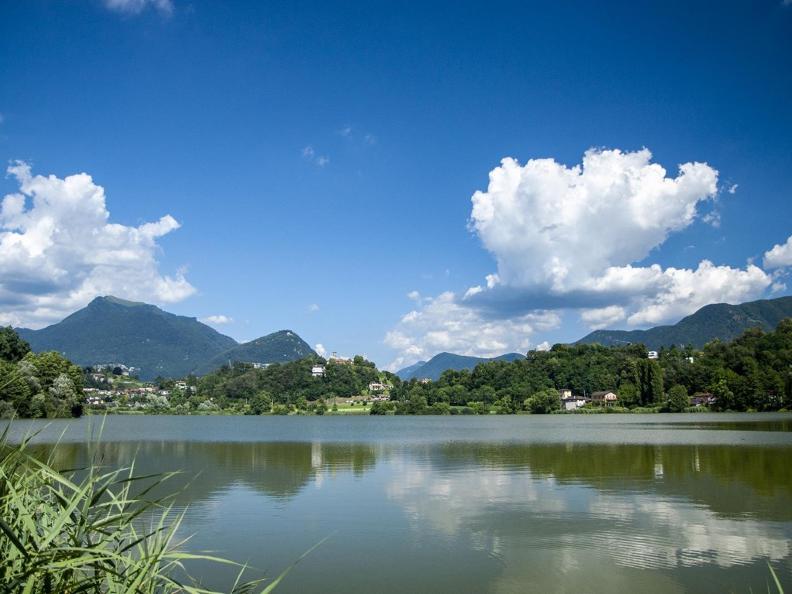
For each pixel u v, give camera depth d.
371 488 32.50
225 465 43.47
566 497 29.39
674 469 39.53
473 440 69.88
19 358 110.25
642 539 21.53
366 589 16.86
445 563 19.12
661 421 115.88
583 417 153.50
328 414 197.50
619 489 31.61
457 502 28.28
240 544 21.12
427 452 53.78
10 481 5.83
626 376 194.12
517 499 28.97
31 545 5.62
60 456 42.47
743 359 165.62
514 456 49.25
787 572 18.03
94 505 6.43
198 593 6.29
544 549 20.47
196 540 21.56
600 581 17.50
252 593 16.50
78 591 5.52
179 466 42.31
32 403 84.50
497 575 18.00
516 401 187.25
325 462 45.53
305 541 21.53
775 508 26.39
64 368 110.19
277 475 37.78
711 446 55.56
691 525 23.44
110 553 5.59
